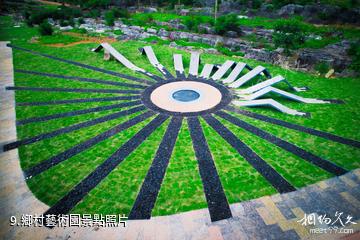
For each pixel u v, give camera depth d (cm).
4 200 945
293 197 959
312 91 1862
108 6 5000
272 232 822
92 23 3866
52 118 1469
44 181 1033
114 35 3206
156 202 941
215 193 979
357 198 955
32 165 1117
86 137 1309
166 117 1488
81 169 1098
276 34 2644
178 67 2194
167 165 1124
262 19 3534
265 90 1700
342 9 3209
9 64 2231
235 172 1086
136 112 1536
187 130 1370
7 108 1562
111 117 1484
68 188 1001
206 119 1470
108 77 2020
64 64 2266
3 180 1033
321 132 1366
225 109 1576
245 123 1439
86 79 1980
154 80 1969
